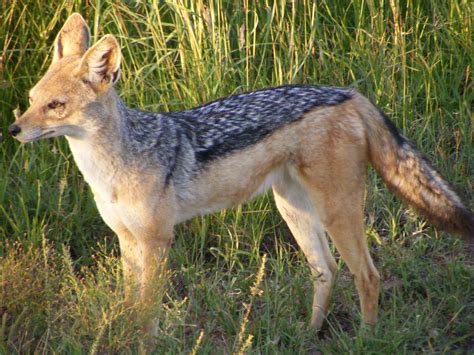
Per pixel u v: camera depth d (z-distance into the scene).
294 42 13.62
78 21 10.60
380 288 11.21
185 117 10.63
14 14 13.92
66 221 12.41
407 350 10.02
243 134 10.54
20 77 13.53
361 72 13.73
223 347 10.04
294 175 10.67
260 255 12.56
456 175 13.26
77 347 9.13
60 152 12.69
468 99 14.07
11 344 9.55
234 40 14.10
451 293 10.98
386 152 10.68
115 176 9.94
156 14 13.35
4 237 12.05
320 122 10.41
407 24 14.71
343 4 14.77
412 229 12.66
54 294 9.74
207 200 10.62
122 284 9.77
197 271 11.84
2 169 12.80
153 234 10.17
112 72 9.66
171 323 9.74
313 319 10.95
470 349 10.09
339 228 10.50
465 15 14.46
